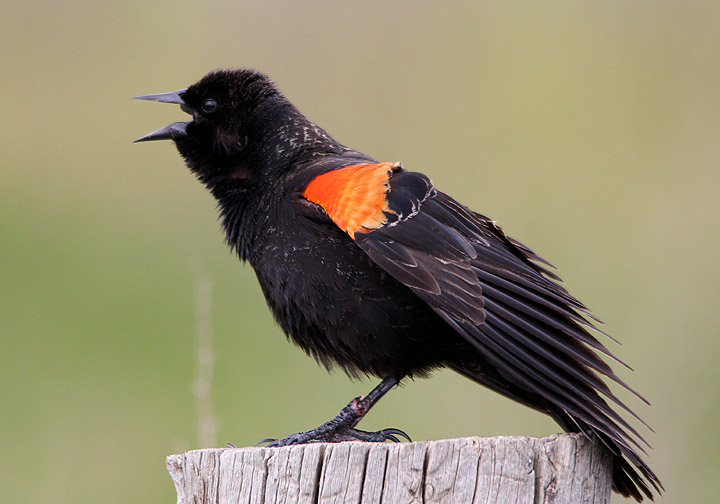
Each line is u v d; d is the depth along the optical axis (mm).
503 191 15320
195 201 15586
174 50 16906
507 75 16859
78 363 12789
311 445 6238
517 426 12062
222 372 12703
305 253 7754
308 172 8008
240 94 8727
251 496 6324
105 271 14078
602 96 16438
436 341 7629
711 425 12062
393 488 6051
